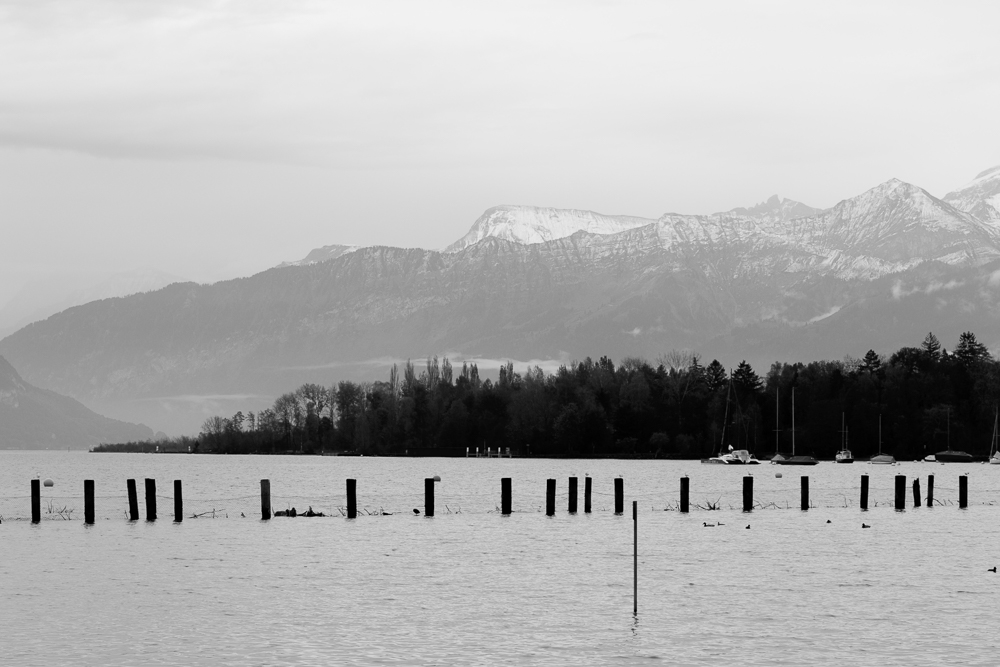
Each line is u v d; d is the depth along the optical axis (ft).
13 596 340.59
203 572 380.78
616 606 322.34
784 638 286.05
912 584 353.92
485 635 289.74
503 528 499.51
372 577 369.71
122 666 265.13
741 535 472.44
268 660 269.03
